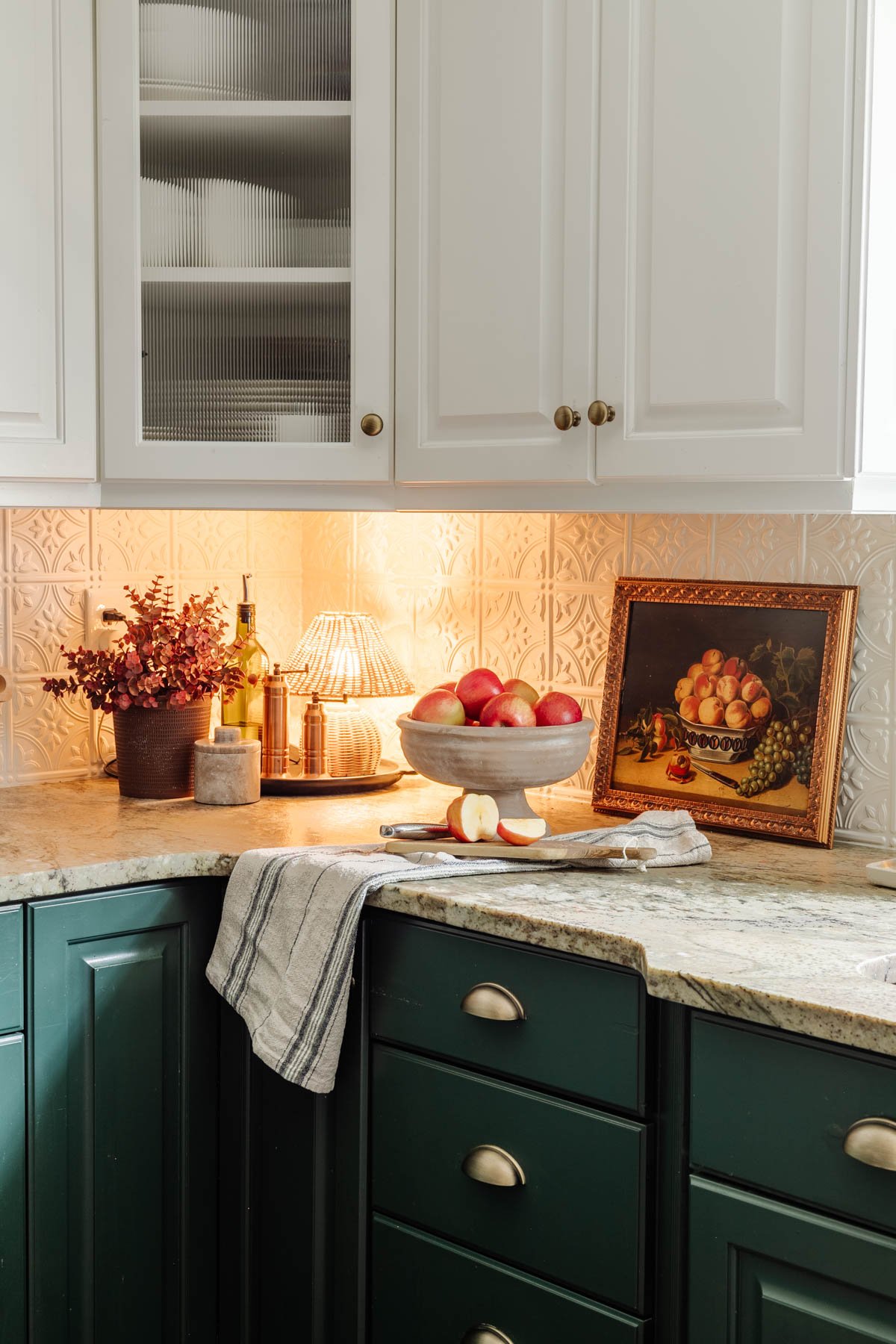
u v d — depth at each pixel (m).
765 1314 1.35
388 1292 1.74
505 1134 1.59
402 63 1.93
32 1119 1.75
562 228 1.80
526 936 1.54
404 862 1.75
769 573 2.02
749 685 2.00
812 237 1.60
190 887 1.88
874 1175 1.26
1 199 1.90
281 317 2.01
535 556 2.31
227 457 2.00
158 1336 1.89
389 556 2.54
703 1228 1.39
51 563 2.34
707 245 1.68
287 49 1.98
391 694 2.39
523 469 1.86
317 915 1.72
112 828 2.00
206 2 1.99
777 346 1.63
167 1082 1.88
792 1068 1.32
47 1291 1.78
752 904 1.61
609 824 2.07
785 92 1.61
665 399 1.72
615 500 1.81
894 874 1.69
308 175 1.99
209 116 1.99
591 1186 1.51
